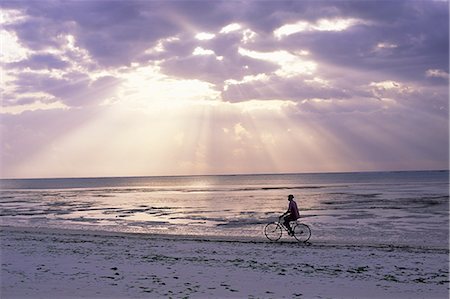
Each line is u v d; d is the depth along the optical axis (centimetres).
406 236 2470
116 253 1788
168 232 2798
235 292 1146
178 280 1277
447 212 3731
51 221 3581
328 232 2659
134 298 1080
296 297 1109
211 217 3688
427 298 1116
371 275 1377
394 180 15488
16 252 1802
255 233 2698
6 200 6769
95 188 13200
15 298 1081
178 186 14438
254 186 12244
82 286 1195
